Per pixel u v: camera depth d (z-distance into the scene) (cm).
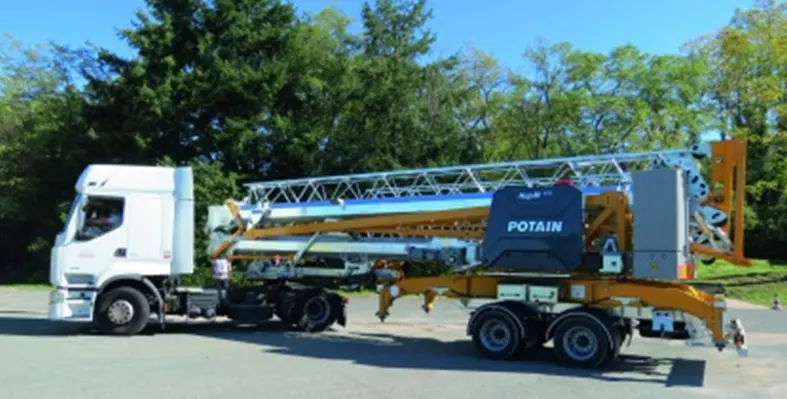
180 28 3064
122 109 3047
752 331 1602
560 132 3694
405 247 1410
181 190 1399
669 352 1245
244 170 3155
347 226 1415
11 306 1988
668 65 3703
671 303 1023
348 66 3228
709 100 4044
